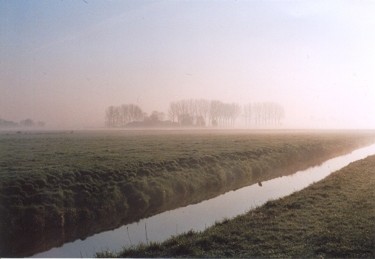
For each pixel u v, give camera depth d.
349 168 27.00
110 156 27.45
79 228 16.47
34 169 20.81
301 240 10.91
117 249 13.20
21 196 16.44
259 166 30.94
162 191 20.72
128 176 21.42
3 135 48.56
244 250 10.34
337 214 13.53
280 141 46.12
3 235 14.38
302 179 28.06
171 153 30.48
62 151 30.69
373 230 11.45
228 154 32.00
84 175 20.34
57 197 17.19
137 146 36.19
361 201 15.54
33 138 44.84
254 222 13.17
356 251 9.85
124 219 17.80
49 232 15.57
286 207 15.25
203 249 10.65
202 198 21.95
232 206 19.50
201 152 31.88
